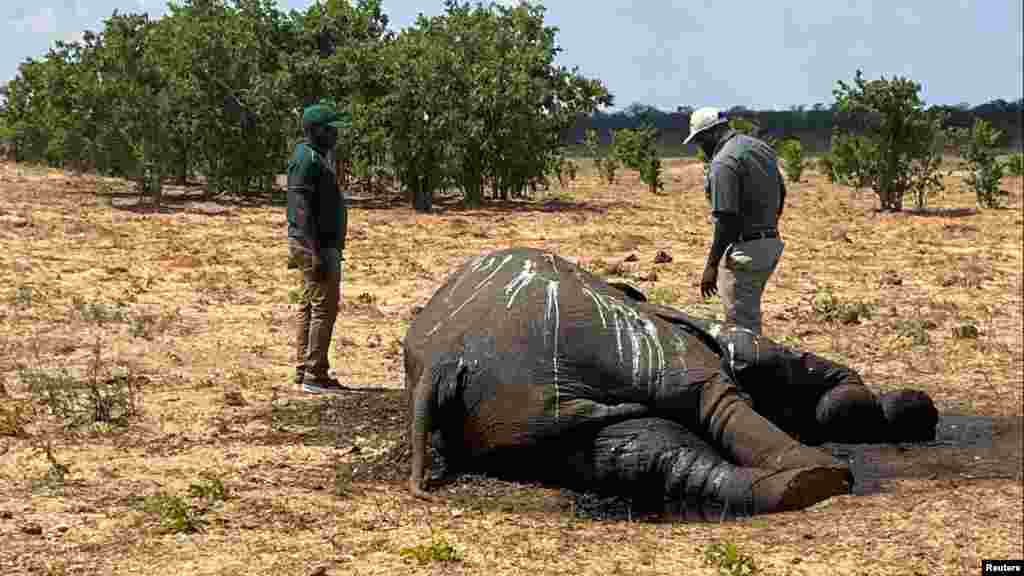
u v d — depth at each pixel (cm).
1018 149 5900
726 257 816
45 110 3347
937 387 965
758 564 487
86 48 2683
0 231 1959
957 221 2616
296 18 3198
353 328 1208
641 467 606
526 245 2011
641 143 4609
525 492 632
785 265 1780
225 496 584
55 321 1178
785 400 732
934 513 567
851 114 2908
